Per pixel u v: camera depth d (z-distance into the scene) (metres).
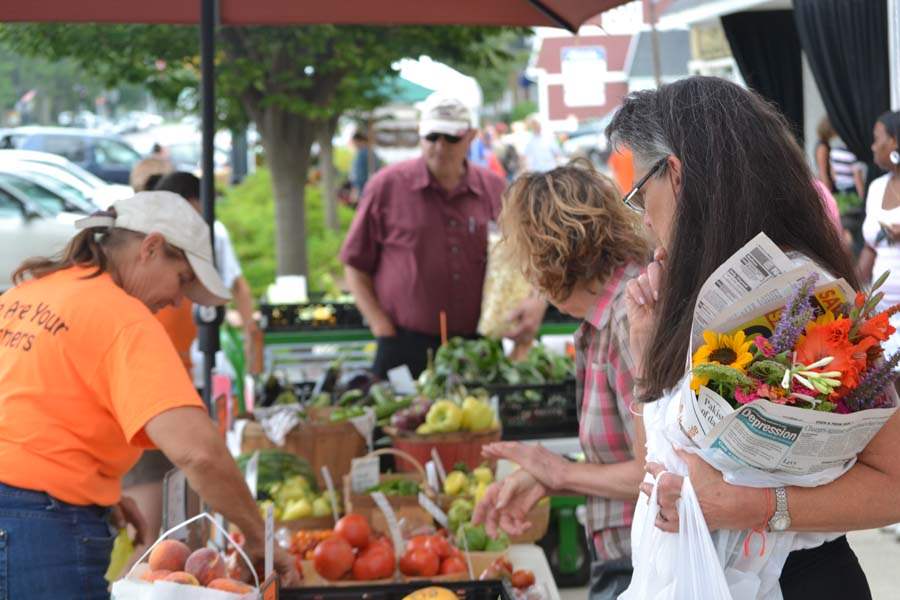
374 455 4.09
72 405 2.66
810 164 1.96
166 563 2.32
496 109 35.78
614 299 2.70
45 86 33.53
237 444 4.56
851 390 1.76
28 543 2.62
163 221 2.88
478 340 5.64
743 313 1.78
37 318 2.70
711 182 1.87
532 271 2.78
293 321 7.46
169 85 8.98
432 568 3.27
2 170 10.65
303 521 3.94
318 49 8.47
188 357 4.85
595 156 19.06
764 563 1.86
